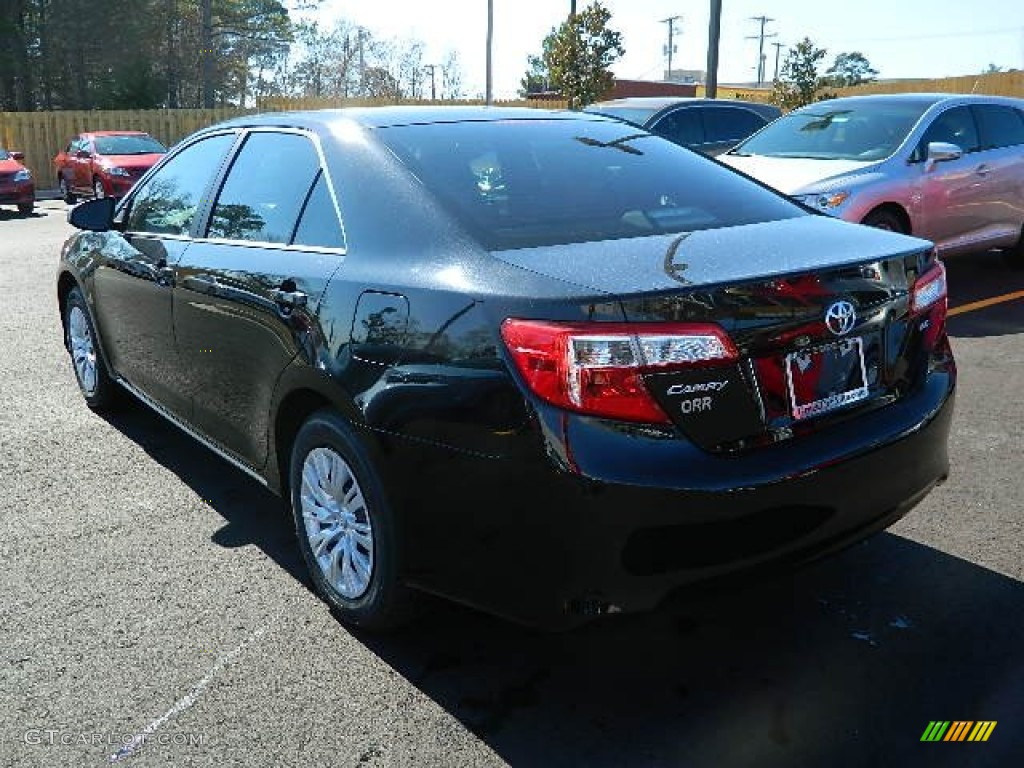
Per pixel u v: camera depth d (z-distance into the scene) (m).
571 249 2.79
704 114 12.81
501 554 2.59
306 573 3.61
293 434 3.47
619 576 2.44
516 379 2.48
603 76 23.44
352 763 2.55
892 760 2.52
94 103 39.31
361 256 3.08
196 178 4.28
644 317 2.41
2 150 19.52
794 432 2.64
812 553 2.69
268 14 47.44
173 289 4.09
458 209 2.99
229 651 3.08
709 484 2.43
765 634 3.14
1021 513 4.02
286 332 3.25
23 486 4.45
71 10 39.59
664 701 2.80
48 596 3.43
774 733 2.64
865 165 7.85
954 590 3.39
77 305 5.48
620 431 2.40
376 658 3.04
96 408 5.54
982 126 8.77
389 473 2.82
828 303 2.69
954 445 4.83
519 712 2.76
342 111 3.72
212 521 4.08
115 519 4.09
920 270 3.04
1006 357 6.46
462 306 2.64
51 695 2.85
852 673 2.92
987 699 2.77
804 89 24.12
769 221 3.26
